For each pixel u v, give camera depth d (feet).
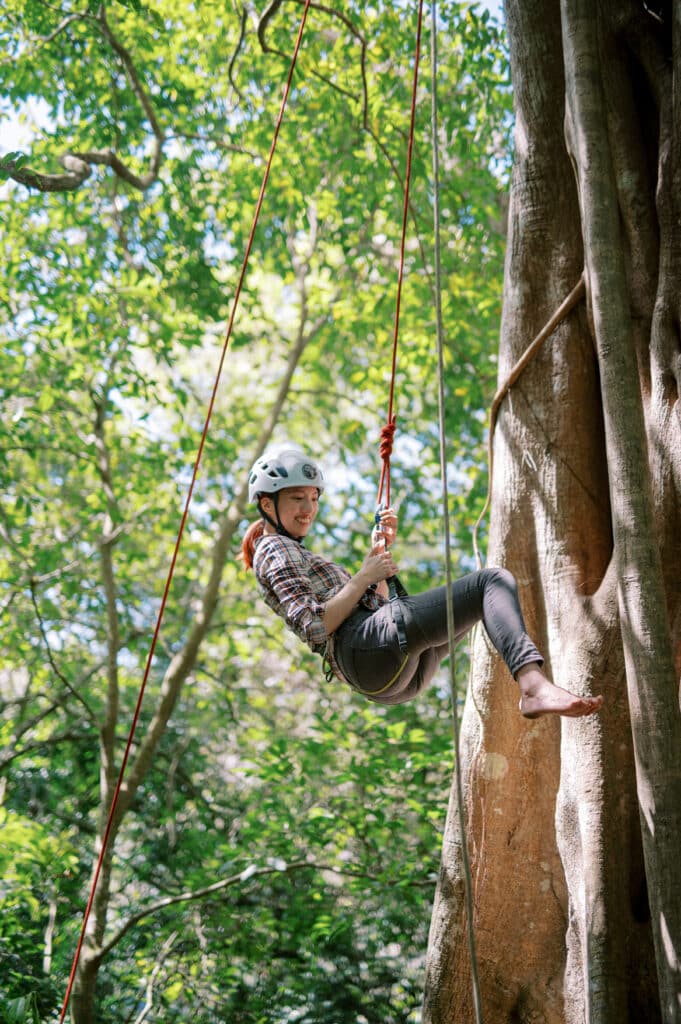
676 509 12.17
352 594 10.39
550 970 12.48
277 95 31.68
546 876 12.72
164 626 38.32
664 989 9.11
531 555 13.42
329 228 36.78
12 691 39.27
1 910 27.12
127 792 30.19
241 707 38.11
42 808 34.09
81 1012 26.17
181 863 32.89
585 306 13.80
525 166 14.64
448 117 30.76
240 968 28.78
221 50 32.55
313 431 46.03
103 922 27.84
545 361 13.82
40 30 28.07
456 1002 12.63
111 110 30.86
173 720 37.24
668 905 9.12
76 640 38.75
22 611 35.32
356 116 30.60
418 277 33.71
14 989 26.68
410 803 25.08
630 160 13.51
